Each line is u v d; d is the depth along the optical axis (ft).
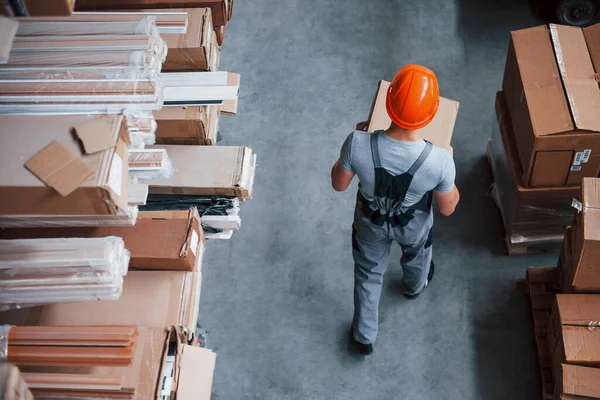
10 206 6.36
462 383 11.31
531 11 15.83
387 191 9.05
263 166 13.87
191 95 9.86
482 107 14.46
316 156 13.97
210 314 12.16
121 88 7.11
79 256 6.97
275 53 15.61
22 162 6.25
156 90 7.17
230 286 12.45
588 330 9.81
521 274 12.30
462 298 12.13
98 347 7.11
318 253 12.77
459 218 13.00
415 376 11.41
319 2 16.43
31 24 7.71
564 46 10.98
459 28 15.72
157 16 9.92
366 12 16.17
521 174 11.32
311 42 15.76
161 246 8.37
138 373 7.17
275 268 12.62
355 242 10.38
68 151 6.33
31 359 7.06
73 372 7.14
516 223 11.87
